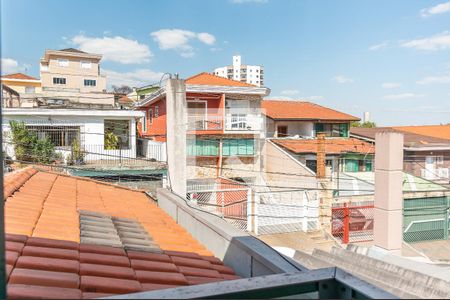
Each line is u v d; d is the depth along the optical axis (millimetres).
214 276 3832
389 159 5695
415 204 17844
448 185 21641
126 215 6328
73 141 19781
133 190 9477
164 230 5879
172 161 8789
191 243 5414
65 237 4152
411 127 34438
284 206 15727
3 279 1800
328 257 4770
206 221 5309
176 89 8859
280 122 27203
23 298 2305
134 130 21266
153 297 1789
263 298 1920
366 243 15398
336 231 16391
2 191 1815
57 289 2633
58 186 7293
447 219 18219
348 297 1943
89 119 20109
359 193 18234
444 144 24844
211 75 26547
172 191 8250
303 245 14305
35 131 19109
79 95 33750
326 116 27906
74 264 3295
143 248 4391
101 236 4539
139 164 18484
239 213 16891
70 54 44312
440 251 16469
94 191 7945
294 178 19578
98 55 45344
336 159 23219
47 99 27469
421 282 3623
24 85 43844
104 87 46156
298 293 1977
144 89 35531
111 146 20625
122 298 1772
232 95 23219
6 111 18422
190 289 1882
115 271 3318
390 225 5695
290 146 23203
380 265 4156
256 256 3680
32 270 2953
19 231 3939
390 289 3557
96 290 2840
